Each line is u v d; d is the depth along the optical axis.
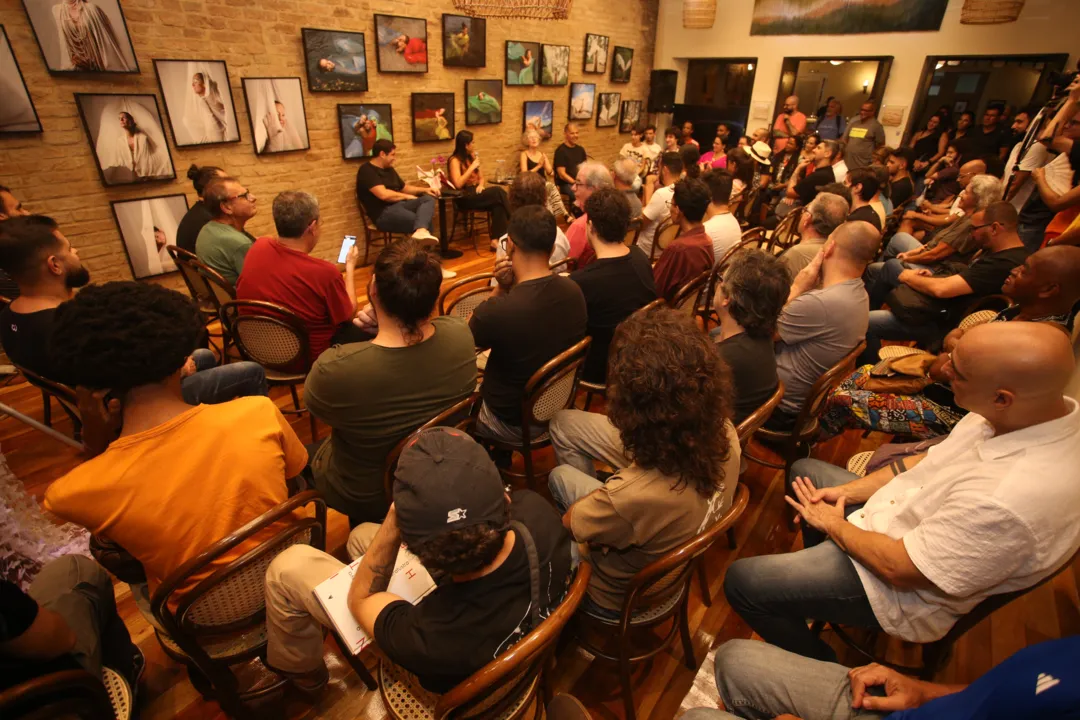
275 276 2.14
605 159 7.70
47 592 1.09
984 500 0.96
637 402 0.97
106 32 3.05
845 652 1.59
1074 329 1.97
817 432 2.00
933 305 2.72
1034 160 3.20
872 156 6.00
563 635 1.45
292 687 1.44
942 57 6.17
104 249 3.36
